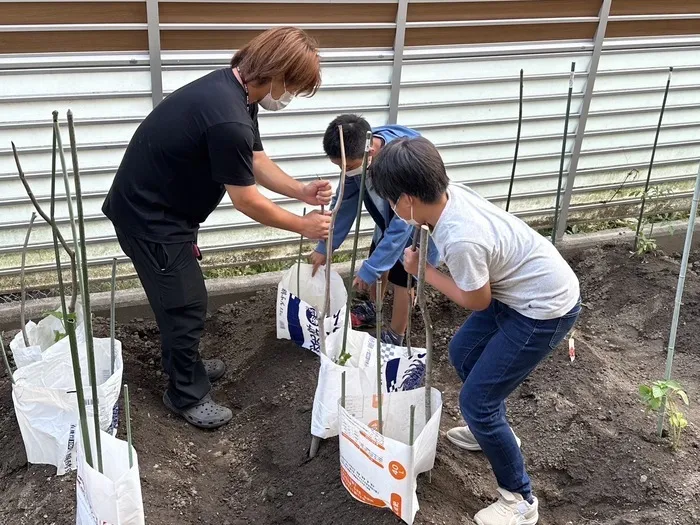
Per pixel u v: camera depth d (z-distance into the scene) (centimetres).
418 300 245
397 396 287
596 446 334
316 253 387
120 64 388
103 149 407
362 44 434
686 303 457
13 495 289
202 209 314
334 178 471
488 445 268
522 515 281
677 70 525
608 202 554
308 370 371
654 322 452
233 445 342
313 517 288
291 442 329
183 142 285
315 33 421
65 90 386
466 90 475
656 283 474
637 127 536
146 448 318
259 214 303
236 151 283
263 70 283
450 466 312
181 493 302
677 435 324
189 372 341
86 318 215
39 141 395
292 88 296
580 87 502
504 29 463
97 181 415
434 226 241
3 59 367
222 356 409
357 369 289
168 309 317
